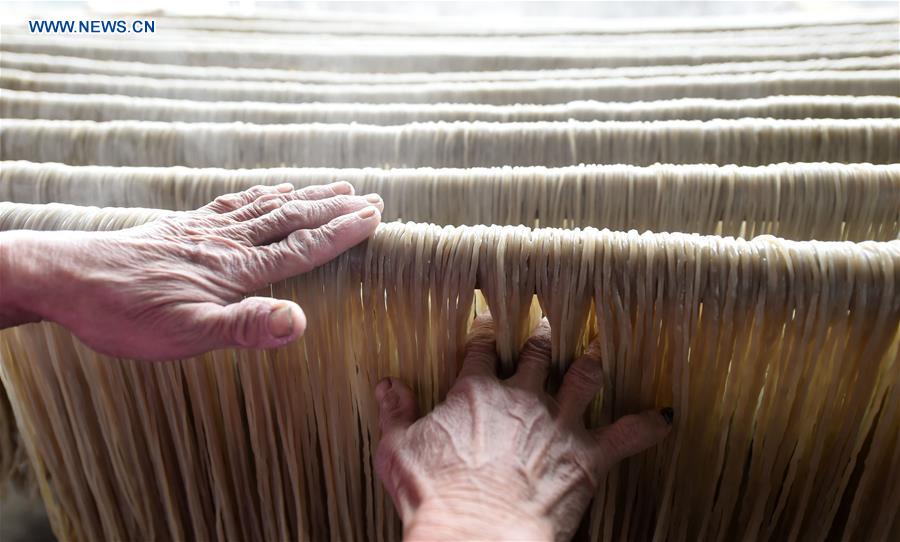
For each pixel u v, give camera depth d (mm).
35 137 866
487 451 567
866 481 666
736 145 833
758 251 581
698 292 586
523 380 633
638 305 599
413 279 616
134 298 543
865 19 1325
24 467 867
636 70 1076
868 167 745
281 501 758
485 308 771
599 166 772
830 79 977
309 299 632
